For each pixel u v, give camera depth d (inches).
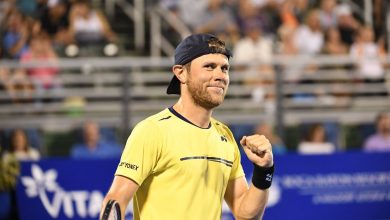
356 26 1417.3
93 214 965.2
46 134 1201.4
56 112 1214.3
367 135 1300.4
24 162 944.3
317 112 1279.5
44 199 948.6
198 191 461.7
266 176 479.2
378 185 1077.1
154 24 1418.6
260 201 486.6
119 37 1476.4
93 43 1321.4
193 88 462.9
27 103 1203.2
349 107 1302.9
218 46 463.5
